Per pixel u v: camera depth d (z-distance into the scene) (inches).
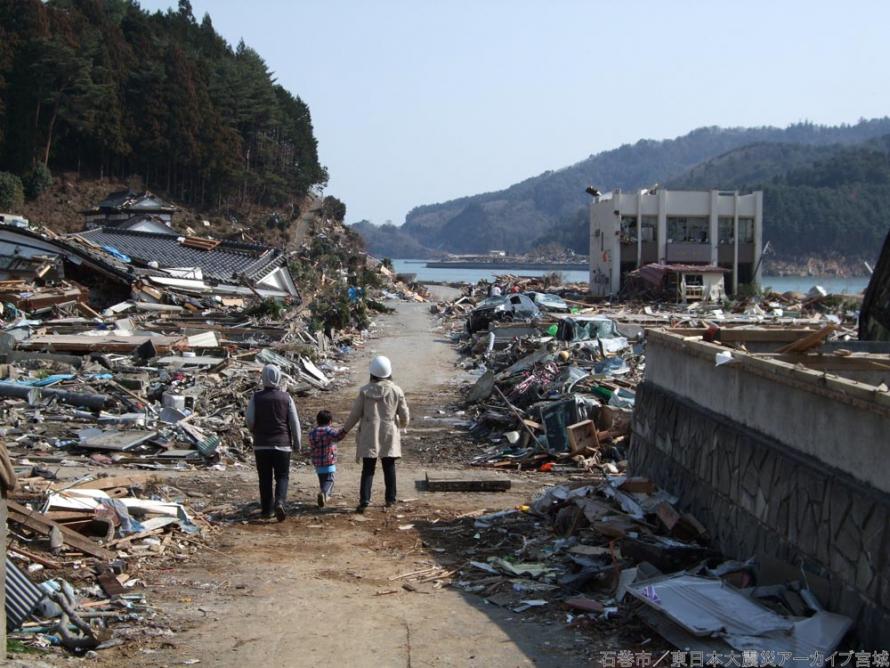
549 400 691.4
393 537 370.6
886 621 205.9
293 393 856.9
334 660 231.5
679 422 364.8
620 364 836.0
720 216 2652.6
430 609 275.6
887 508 209.2
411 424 727.7
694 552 294.4
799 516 253.1
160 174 3774.6
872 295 519.2
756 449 285.0
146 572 308.2
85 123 3385.8
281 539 365.7
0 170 3127.5
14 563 285.3
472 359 1141.7
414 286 3051.2
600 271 2763.3
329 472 432.5
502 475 531.8
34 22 3265.3
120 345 901.2
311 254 3371.1
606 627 257.4
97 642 235.9
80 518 339.0
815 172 6811.0
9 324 1026.1
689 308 2064.5
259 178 4224.9
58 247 1380.4
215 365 855.1
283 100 5147.6
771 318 1710.1
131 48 3909.9
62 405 673.0
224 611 270.1
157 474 509.4
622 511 358.3
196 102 3814.0
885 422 214.8
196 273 1585.9
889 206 6176.2
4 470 212.5
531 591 291.6
